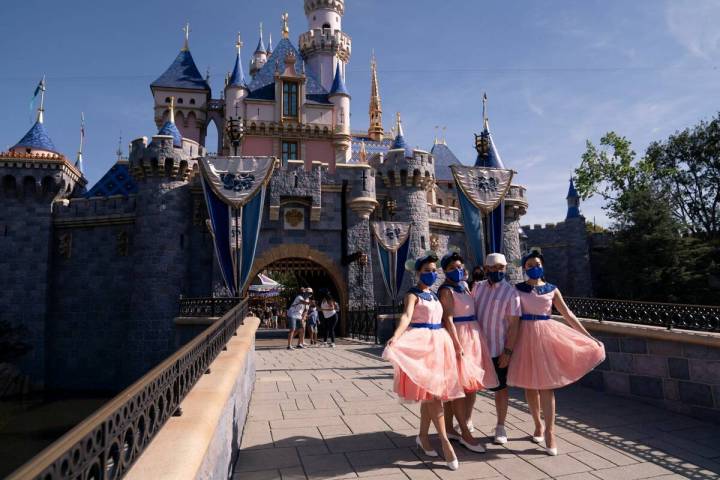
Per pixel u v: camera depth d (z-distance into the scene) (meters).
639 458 4.98
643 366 7.45
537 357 5.12
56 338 28.19
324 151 38.06
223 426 3.77
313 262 26.73
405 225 23.69
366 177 27.08
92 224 28.97
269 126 36.88
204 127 44.22
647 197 37.88
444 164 51.38
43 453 1.26
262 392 8.30
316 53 52.59
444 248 31.88
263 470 4.64
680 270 34.53
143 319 25.03
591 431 5.92
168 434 2.67
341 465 4.76
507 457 4.97
